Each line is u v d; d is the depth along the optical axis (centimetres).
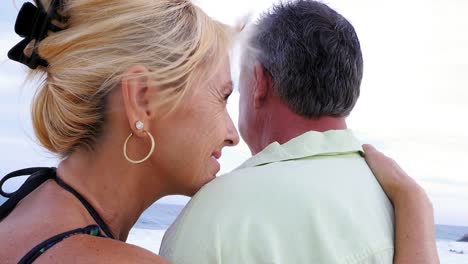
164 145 118
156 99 113
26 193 114
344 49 140
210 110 122
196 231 120
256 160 139
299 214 121
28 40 111
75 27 111
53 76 111
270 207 121
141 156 117
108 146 115
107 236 113
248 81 150
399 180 140
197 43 116
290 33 140
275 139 146
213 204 122
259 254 116
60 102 111
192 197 127
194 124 120
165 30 113
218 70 124
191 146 121
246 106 152
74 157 116
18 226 101
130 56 110
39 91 115
